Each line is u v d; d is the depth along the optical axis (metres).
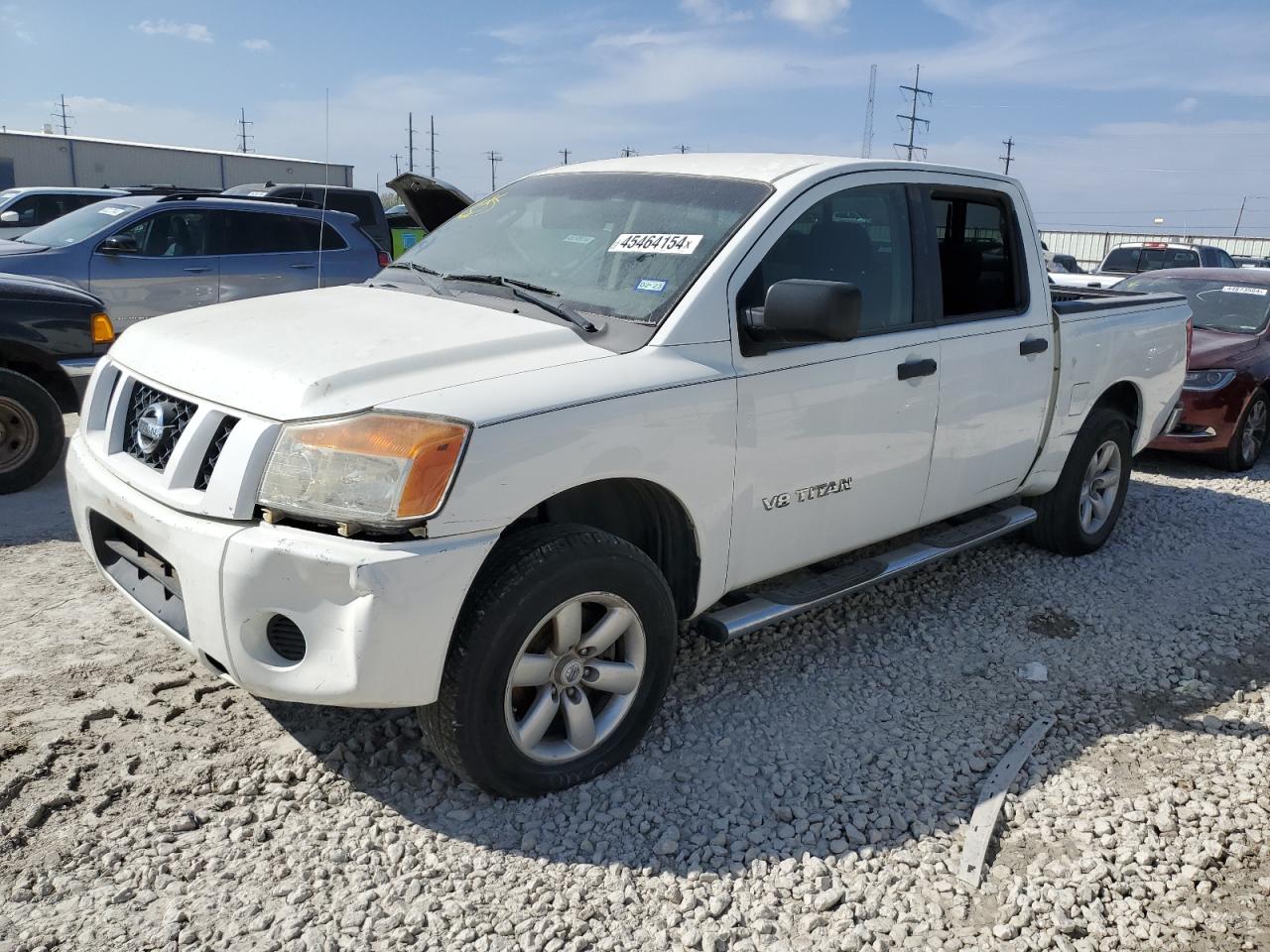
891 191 4.04
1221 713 3.86
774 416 3.43
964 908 2.71
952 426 4.18
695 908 2.67
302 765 3.19
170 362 3.15
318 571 2.58
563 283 3.58
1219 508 6.68
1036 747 3.53
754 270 3.46
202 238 9.85
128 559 3.18
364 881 2.70
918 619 4.58
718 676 3.94
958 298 4.38
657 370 3.13
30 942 2.41
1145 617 4.73
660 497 3.28
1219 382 7.65
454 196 4.89
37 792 2.96
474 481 2.68
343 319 3.30
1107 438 5.34
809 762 3.38
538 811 3.02
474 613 2.80
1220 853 2.98
